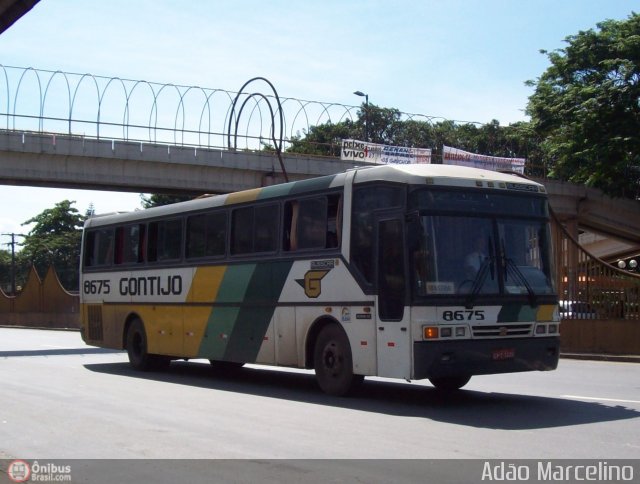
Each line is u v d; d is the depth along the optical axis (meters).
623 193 50.72
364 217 12.80
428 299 11.66
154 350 18.48
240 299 15.64
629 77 45.78
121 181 39.06
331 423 11.00
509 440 9.59
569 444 9.30
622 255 63.72
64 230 87.38
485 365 11.86
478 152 66.62
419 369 11.57
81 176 38.00
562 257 23.00
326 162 44.88
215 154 41.16
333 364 13.44
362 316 12.68
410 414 11.74
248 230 15.65
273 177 43.06
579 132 47.28
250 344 15.33
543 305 12.52
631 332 22.00
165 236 18.30
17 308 54.09
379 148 46.75
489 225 12.35
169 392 14.88
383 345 12.20
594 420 11.07
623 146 45.66
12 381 16.88
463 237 12.10
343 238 13.16
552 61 49.72
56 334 41.28
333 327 13.41
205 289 16.73
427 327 11.58
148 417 11.70
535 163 59.78
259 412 12.11
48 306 50.47
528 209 12.83
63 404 13.14
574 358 22.38
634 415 11.52
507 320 12.12
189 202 17.56
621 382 16.03
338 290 13.22
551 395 13.88
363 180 12.90
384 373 12.17
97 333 20.75
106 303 20.39
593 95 46.75
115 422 11.27
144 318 18.88
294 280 14.26
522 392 14.34
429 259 11.79
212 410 12.37
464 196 12.26
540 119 49.94
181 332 17.48
